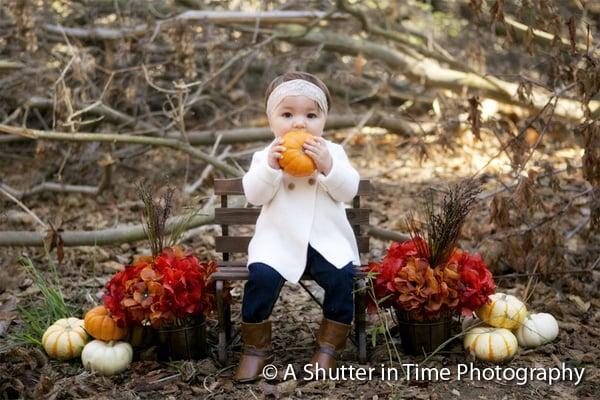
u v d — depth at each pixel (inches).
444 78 313.1
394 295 144.6
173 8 301.0
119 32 269.9
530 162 281.4
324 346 141.1
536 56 338.3
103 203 269.1
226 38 307.4
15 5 235.0
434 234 145.8
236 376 139.0
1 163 315.3
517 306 150.8
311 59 302.2
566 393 135.8
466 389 136.1
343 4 288.0
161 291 141.0
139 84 295.9
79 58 236.7
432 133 286.4
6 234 204.7
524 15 191.8
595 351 153.5
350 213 154.6
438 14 355.6
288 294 190.7
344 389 135.6
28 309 176.7
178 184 289.9
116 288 146.0
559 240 188.5
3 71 267.0
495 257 195.6
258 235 144.5
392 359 147.4
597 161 172.7
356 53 317.4
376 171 307.0
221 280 140.9
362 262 213.3
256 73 358.9
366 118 306.2
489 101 308.3
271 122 146.3
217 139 261.9
